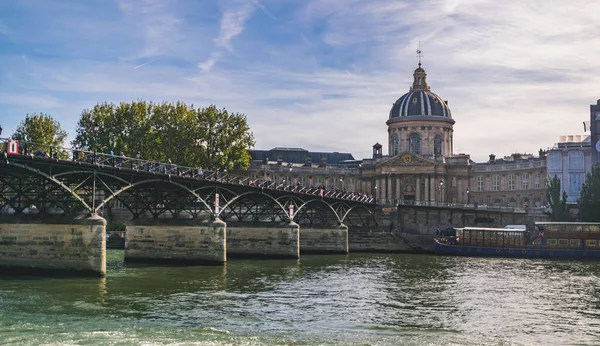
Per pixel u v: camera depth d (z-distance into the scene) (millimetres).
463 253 65062
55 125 69000
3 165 29656
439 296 32000
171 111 75812
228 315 25641
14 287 30672
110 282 33656
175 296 30047
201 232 44781
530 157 109875
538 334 23188
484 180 108938
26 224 34844
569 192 87250
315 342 21281
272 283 36094
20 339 20703
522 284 37406
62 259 34281
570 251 61062
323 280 38281
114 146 71125
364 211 81312
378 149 116875
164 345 20375
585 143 93188
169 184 40781
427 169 106438
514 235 64750
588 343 21906
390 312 27172
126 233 45594
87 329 22312
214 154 77062
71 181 37719
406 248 71625
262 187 50594
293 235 54719
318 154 126062
